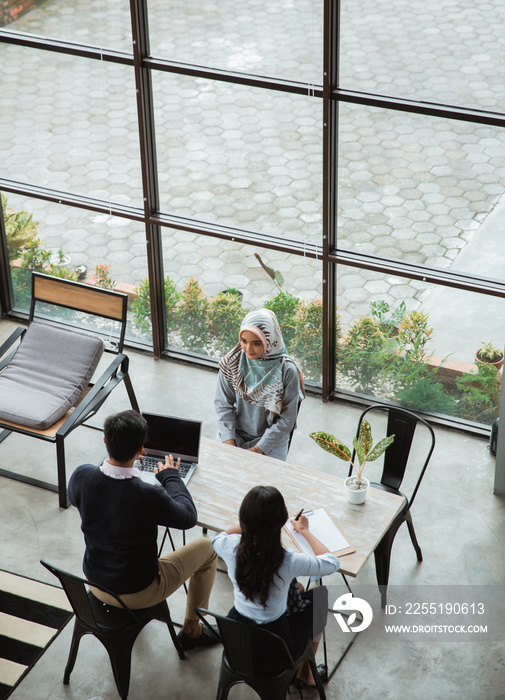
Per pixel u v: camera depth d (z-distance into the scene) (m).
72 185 5.65
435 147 4.59
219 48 4.79
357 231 5.02
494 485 4.82
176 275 5.73
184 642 3.92
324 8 4.36
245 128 4.97
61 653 3.92
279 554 3.10
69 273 6.05
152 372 5.96
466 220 4.72
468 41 4.23
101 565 3.34
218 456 4.07
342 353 5.51
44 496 4.87
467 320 5.00
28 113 5.47
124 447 3.20
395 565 4.40
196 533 4.62
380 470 5.04
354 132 4.72
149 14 4.85
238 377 4.43
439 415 5.42
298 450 5.21
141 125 5.16
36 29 5.15
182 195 5.37
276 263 5.35
